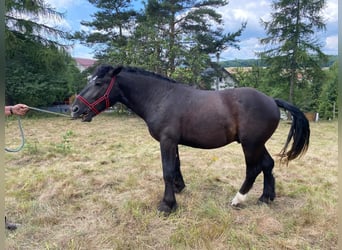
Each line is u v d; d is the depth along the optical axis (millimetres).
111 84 2758
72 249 2201
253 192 3377
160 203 2908
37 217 2676
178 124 2682
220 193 3348
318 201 3037
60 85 13812
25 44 12789
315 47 13359
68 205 2980
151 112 2771
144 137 7336
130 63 11422
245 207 2941
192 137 2709
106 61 13234
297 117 2756
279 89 14414
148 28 11922
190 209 2848
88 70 15383
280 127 10477
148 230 2498
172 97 2734
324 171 4305
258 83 16281
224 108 2654
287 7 13391
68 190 3293
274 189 3066
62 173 3979
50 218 2656
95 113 2799
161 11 13055
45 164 4570
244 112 2621
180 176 3281
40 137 7234
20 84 12570
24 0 12078
